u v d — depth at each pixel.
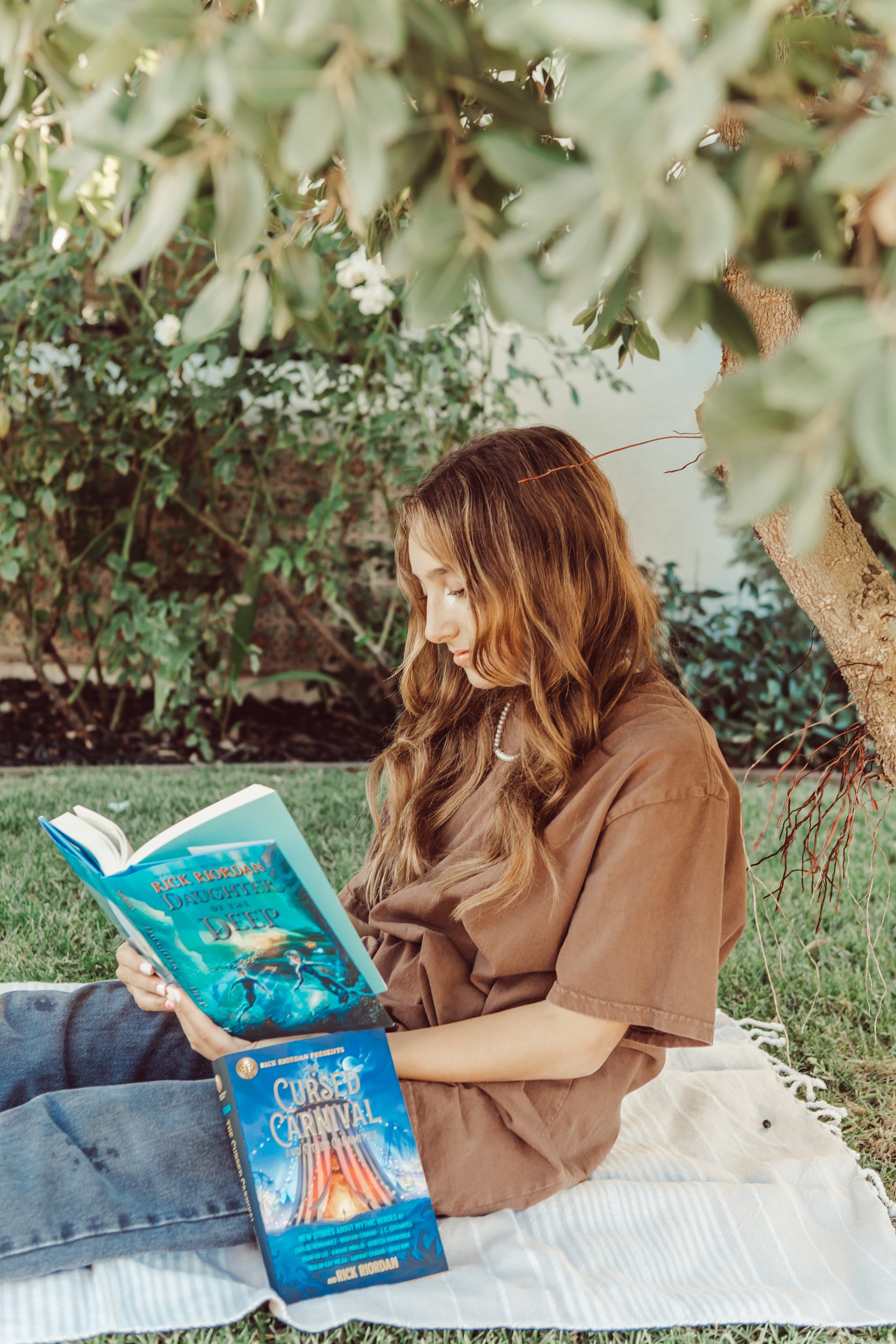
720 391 0.70
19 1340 1.43
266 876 1.39
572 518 1.64
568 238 0.74
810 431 0.68
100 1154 1.50
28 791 4.16
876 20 0.69
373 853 1.99
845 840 2.15
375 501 5.21
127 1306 1.49
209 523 4.93
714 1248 1.70
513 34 0.75
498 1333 1.52
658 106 0.66
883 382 0.65
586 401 5.42
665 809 1.50
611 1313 1.54
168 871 1.35
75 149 0.92
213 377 4.96
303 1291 1.47
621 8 0.67
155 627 4.62
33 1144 1.49
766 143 0.82
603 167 0.67
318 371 4.64
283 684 5.53
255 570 4.90
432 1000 1.65
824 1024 2.66
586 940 1.50
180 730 5.17
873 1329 1.60
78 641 5.38
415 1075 1.56
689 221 0.72
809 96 0.99
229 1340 1.47
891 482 0.64
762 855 3.76
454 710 1.90
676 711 1.61
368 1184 1.50
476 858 1.65
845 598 1.67
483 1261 1.60
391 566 5.26
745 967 2.93
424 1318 1.50
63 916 3.06
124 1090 1.56
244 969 1.47
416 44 0.87
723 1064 2.38
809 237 0.93
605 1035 1.52
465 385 4.68
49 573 5.08
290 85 0.74
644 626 1.72
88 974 2.76
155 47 0.91
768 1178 1.89
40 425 4.61
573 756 1.60
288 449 5.07
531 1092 1.61
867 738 1.97
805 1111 2.19
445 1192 1.58
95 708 5.30
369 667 5.35
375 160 0.75
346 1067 1.50
